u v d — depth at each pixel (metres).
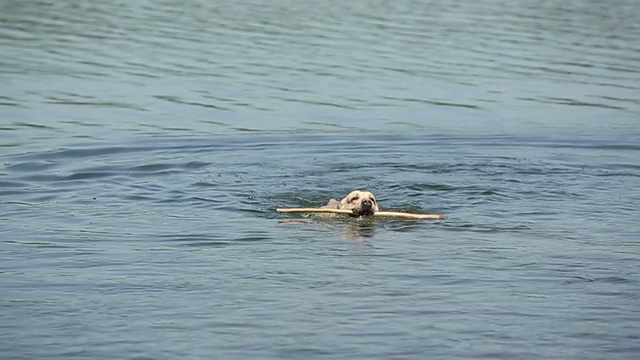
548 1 130.00
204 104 83.75
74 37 104.25
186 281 46.72
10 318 42.25
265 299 44.44
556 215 58.06
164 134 75.81
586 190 63.66
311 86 89.25
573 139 76.19
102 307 43.53
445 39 106.56
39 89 86.62
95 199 60.75
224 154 71.81
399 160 71.25
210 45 102.06
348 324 41.69
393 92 88.06
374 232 54.66
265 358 38.59
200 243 52.47
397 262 49.50
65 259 49.84
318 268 48.53
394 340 40.19
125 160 69.75
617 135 77.38
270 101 84.81
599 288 45.88
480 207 59.91
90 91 86.31
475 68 96.06
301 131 77.38
